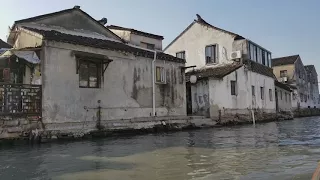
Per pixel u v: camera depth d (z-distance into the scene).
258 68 30.47
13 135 12.35
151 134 16.95
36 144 12.67
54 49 14.34
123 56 17.61
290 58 52.16
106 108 16.41
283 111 37.06
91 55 15.59
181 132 18.12
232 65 26.94
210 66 28.94
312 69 60.84
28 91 13.28
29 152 10.60
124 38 24.17
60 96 14.35
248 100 27.92
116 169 7.87
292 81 49.75
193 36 30.55
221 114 24.09
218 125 23.02
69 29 20.11
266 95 31.88
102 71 16.36
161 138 14.78
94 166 8.25
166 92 20.36
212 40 29.25
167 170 7.67
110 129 15.81
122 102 17.33
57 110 14.16
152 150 10.93
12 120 12.47
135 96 18.14
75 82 15.05
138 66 18.53
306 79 56.12
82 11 20.83
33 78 14.45
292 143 12.48
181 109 21.44
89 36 20.58
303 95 53.25
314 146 11.54
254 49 29.92
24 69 15.13
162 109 19.89
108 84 16.67
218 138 14.62
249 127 22.27
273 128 21.16
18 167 8.18
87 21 21.30
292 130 19.33
